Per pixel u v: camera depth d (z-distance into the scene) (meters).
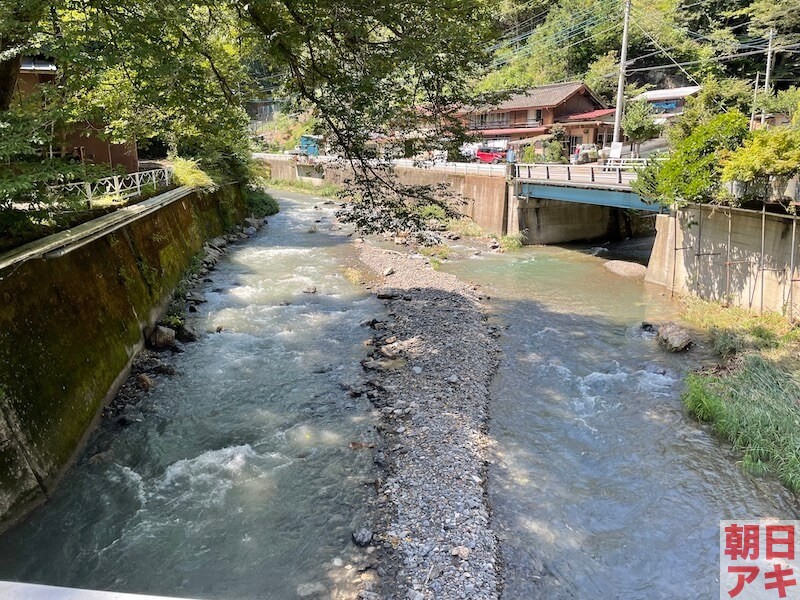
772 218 14.86
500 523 8.24
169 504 8.47
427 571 7.19
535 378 12.92
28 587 1.51
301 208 38.50
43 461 8.49
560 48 48.62
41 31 8.35
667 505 8.70
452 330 15.46
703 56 41.91
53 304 9.96
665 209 19.70
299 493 8.77
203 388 12.00
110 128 14.61
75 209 9.92
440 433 10.27
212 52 12.85
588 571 7.45
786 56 38.75
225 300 17.77
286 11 10.30
